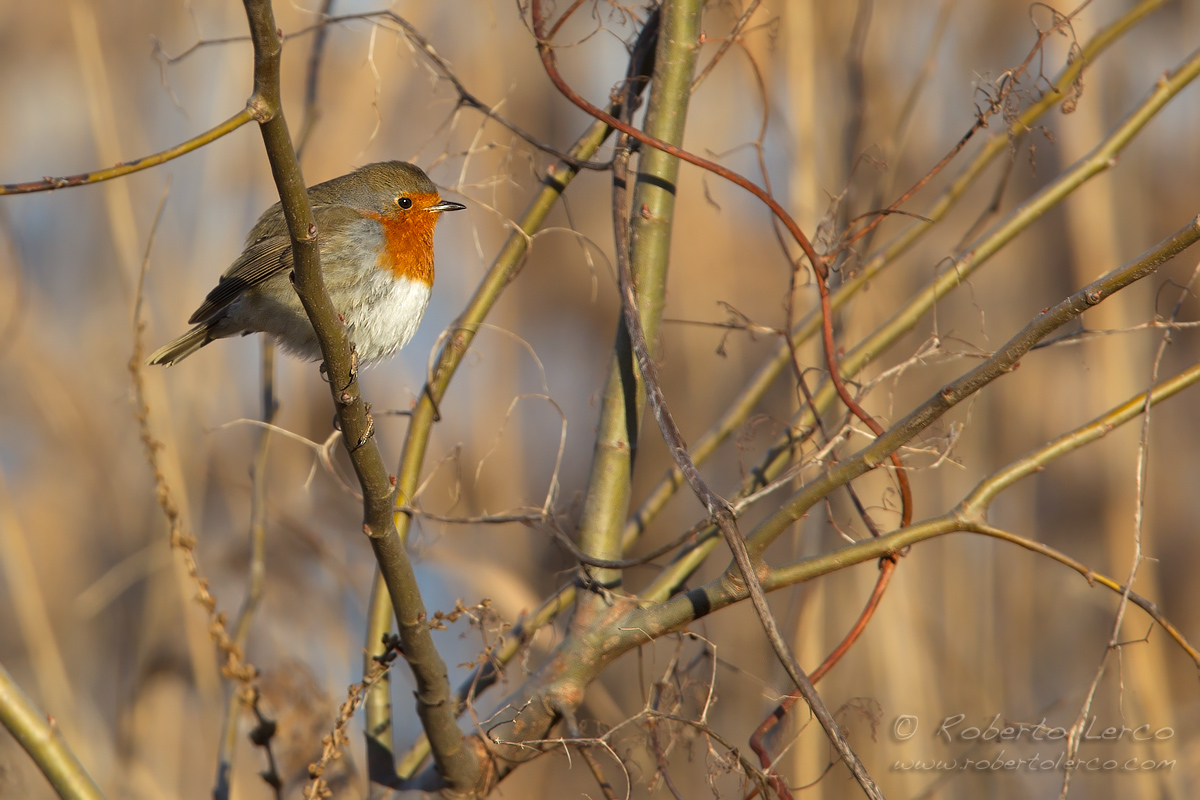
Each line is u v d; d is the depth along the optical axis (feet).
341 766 23.24
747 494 21.06
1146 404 16.93
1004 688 31.86
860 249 24.52
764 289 41.22
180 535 19.66
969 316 35.88
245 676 19.61
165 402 31.07
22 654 35.73
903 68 34.91
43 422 39.55
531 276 44.39
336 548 31.30
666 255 20.17
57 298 40.40
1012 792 30.71
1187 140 38.24
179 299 35.24
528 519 19.52
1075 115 32.32
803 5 27.73
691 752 18.78
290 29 35.06
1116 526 32.17
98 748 31.58
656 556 17.76
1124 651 29.58
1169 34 36.24
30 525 37.60
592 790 32.89
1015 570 33.35
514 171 27.30
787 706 18.75
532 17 18.43
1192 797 27.58
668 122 20.02
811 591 24.62
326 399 36.22
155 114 41.34
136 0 41.81
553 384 43.65
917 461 33.14
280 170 14.07
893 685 29.84
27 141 42.39
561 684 18.30
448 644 34.35
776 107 27.68
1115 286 15.05
